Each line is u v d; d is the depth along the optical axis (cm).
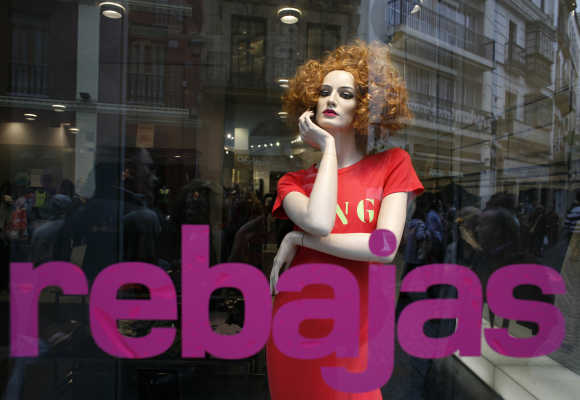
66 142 120
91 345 115
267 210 118
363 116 93
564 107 133
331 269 89
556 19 133
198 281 116
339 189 86
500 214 127
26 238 115
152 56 124
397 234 79
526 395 119
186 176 122
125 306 116
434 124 127
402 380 113
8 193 116
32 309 114
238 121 124
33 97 119
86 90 121
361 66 95
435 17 128
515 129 134
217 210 119
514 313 122
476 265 122
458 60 128
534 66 133
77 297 116
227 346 116
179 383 116
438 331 117
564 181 133
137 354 116
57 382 114
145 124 123
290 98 105
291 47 127
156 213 119
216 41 125
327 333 91
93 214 118
